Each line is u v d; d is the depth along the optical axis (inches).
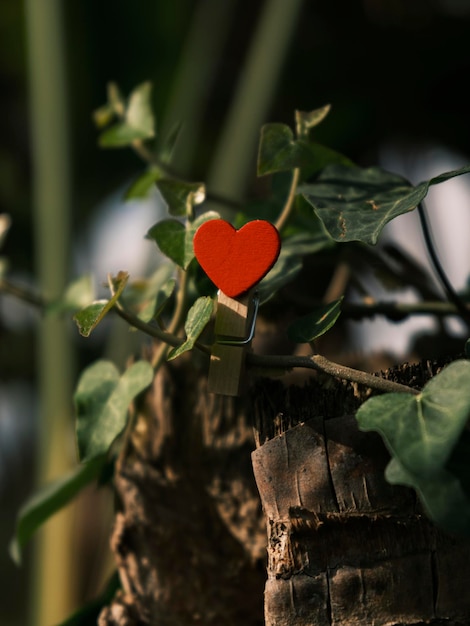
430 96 26.6
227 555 10.1
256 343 12.7
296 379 12.5
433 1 25.8
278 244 7.9
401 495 7.4
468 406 6.7
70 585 16.3
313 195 8.6
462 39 26.0
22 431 34.4
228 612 10.1
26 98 30.0
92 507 18.2
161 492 10.2
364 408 7.0
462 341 12.7
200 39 21.6
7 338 30.8
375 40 26.2
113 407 9.0
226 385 7.9
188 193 9.0
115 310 8.2
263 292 9.1
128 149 28.1
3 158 30.3
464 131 26.9
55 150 18.2
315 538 7.6
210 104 27.1
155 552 10.2
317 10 25.6
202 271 9.8
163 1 24.5
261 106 18.0
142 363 9.1
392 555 7.4
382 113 26.5
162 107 25.7
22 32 27.0
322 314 8.2
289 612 7.6
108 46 25.3
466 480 6.7
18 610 32.6
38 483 16.9
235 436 10.1
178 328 9.6
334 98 26.4
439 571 7.3
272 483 7.7
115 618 10.1
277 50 18.4
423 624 7.3
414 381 7.6
